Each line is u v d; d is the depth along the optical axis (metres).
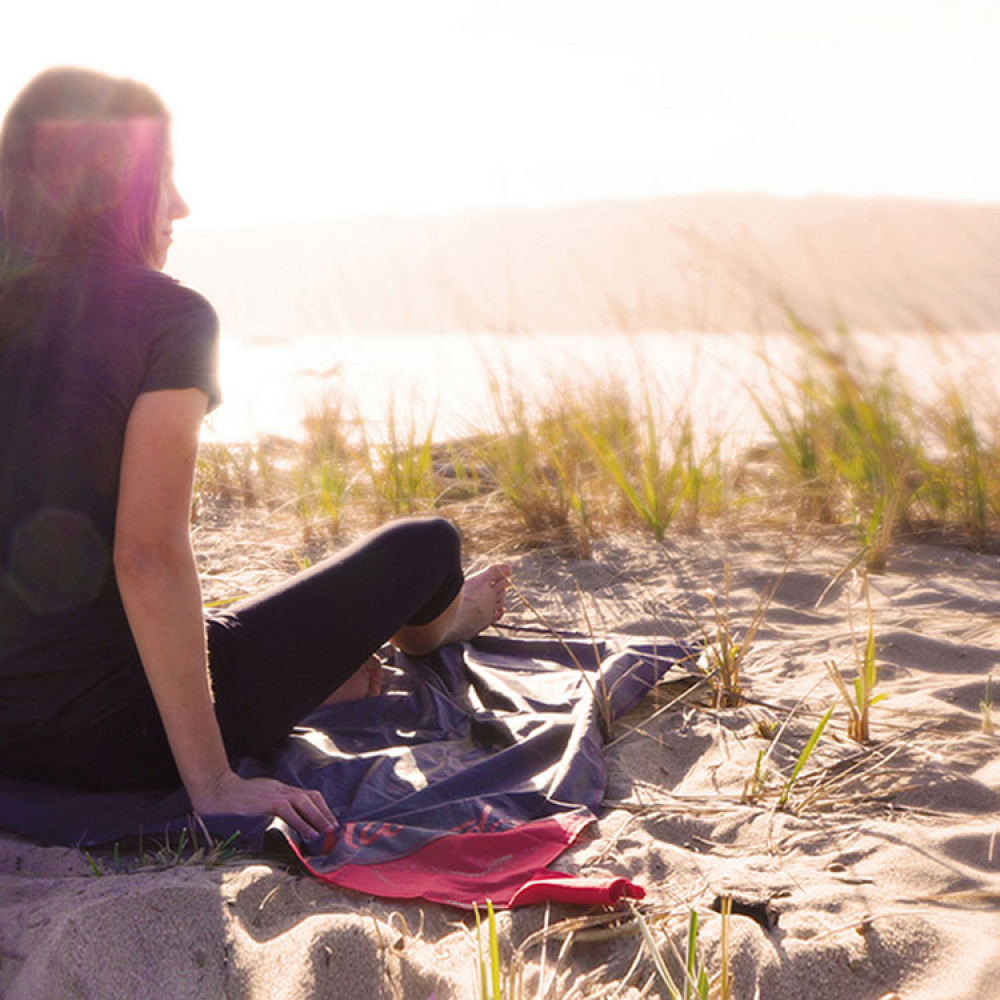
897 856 1.78
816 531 4.05
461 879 1.71
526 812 1.94
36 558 1.72
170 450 1.64
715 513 4.29
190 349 1.66
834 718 2.41
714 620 3.15
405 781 2.10
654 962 1.45
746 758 2.22
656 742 2.33
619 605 3.33
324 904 1.64
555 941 1.56
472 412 5.86
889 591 3.35
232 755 2.00
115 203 1.74
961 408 4.12
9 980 1.42
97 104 1.72
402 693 2.54
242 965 1.45
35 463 1.70
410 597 2.18
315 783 2.03
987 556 3.72
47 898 1.58
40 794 1.88
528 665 2.70
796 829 1.91
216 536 4.31
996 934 1.52
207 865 1.70
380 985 1.43
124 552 1.65
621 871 1.76
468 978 1.44
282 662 2.00
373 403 6.94
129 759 1.86
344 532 4.30
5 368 1.73
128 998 1.38
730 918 1.55
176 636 1.69
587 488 4.45
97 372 1.67
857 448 4.29
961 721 2.34
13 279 1.73
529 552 3.96
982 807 1.99
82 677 1.79
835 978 1.46
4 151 1.73
